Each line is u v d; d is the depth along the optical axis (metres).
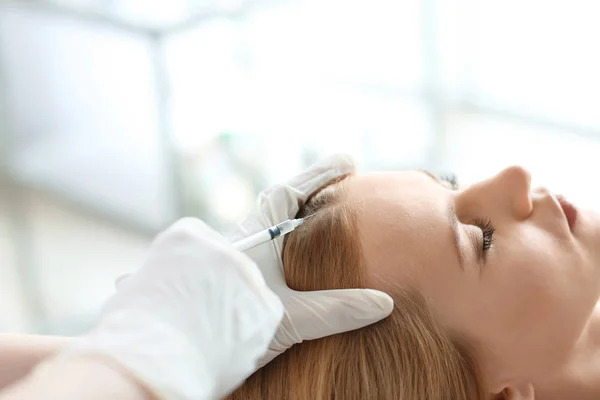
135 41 2.44
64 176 2.56
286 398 0.94
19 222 2.49
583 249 1.01
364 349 0.92
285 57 2.42
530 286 0.94
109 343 0.61
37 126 2.56
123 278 0.87
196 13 2.40
